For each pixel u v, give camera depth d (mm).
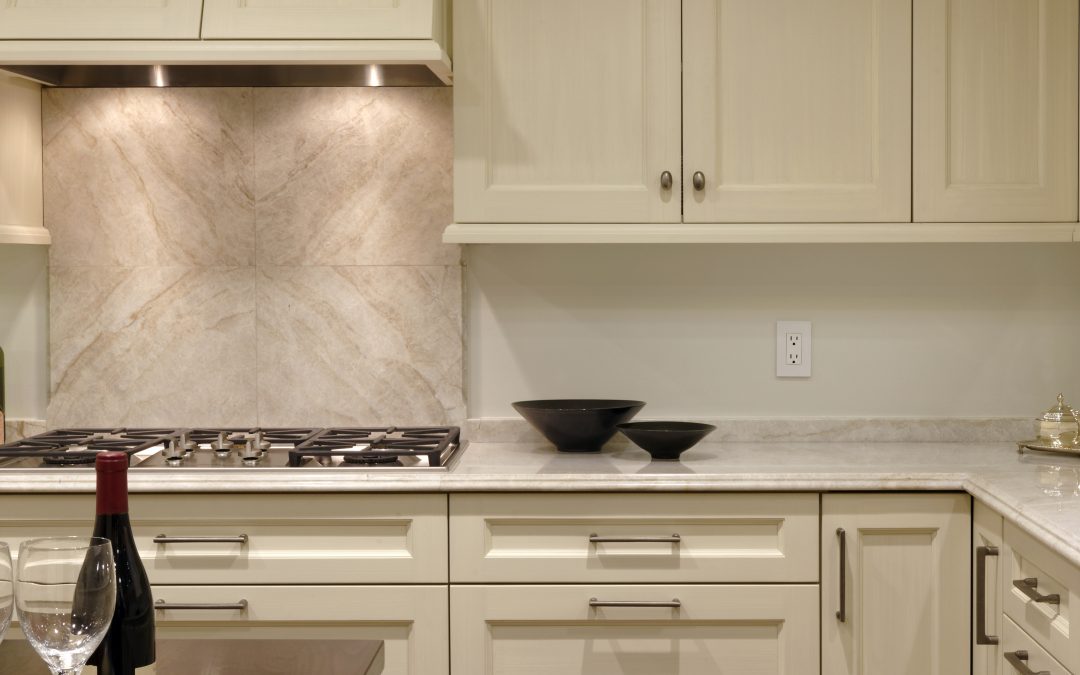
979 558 1889
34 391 2604
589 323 2557
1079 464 2131
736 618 2021
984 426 2523
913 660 2029
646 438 2170
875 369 2547
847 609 2023
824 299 2541
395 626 2039
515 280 2553
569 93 2213
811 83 2211
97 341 2572
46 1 2162
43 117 2553
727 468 2098
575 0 2211
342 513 2025
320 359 2562
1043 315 2529
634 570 2025
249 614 2035
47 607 843
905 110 2201
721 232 2201
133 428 2568
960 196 2203
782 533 2021
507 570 2025
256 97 2539
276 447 2336
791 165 2213
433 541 2025
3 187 2377
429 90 2535
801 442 2525
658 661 2033
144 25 2148
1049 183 2205
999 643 1855
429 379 2559
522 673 2041
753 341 2549
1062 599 1537
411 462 2133
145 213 2559
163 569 2031
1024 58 2197
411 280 2551
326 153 2541
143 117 2549
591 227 2215
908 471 2041
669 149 2211
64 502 2021
